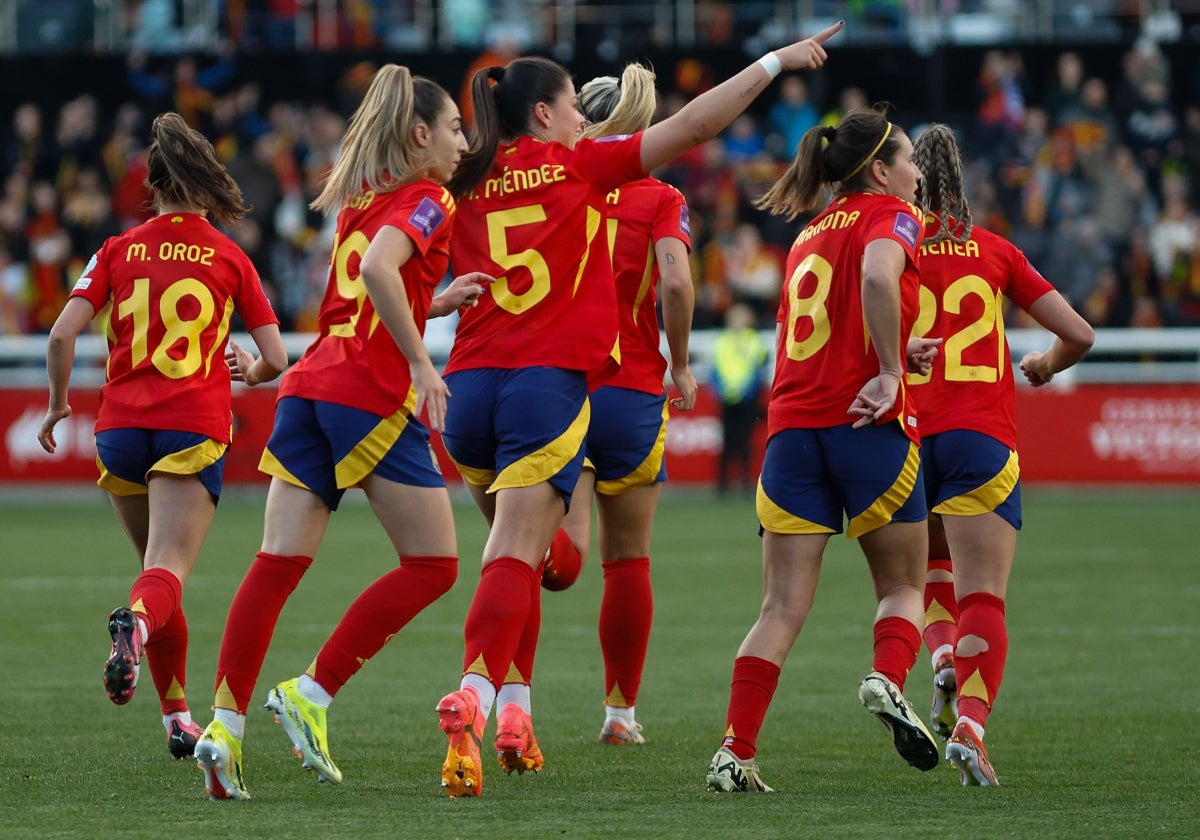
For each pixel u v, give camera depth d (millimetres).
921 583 17094
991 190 70375
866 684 16234
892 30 80375
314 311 70875
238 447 65688
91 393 66188
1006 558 17797
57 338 18344
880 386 16125
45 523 54656
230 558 42844
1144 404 63844
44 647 28031
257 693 23891
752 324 66188
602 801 15711
